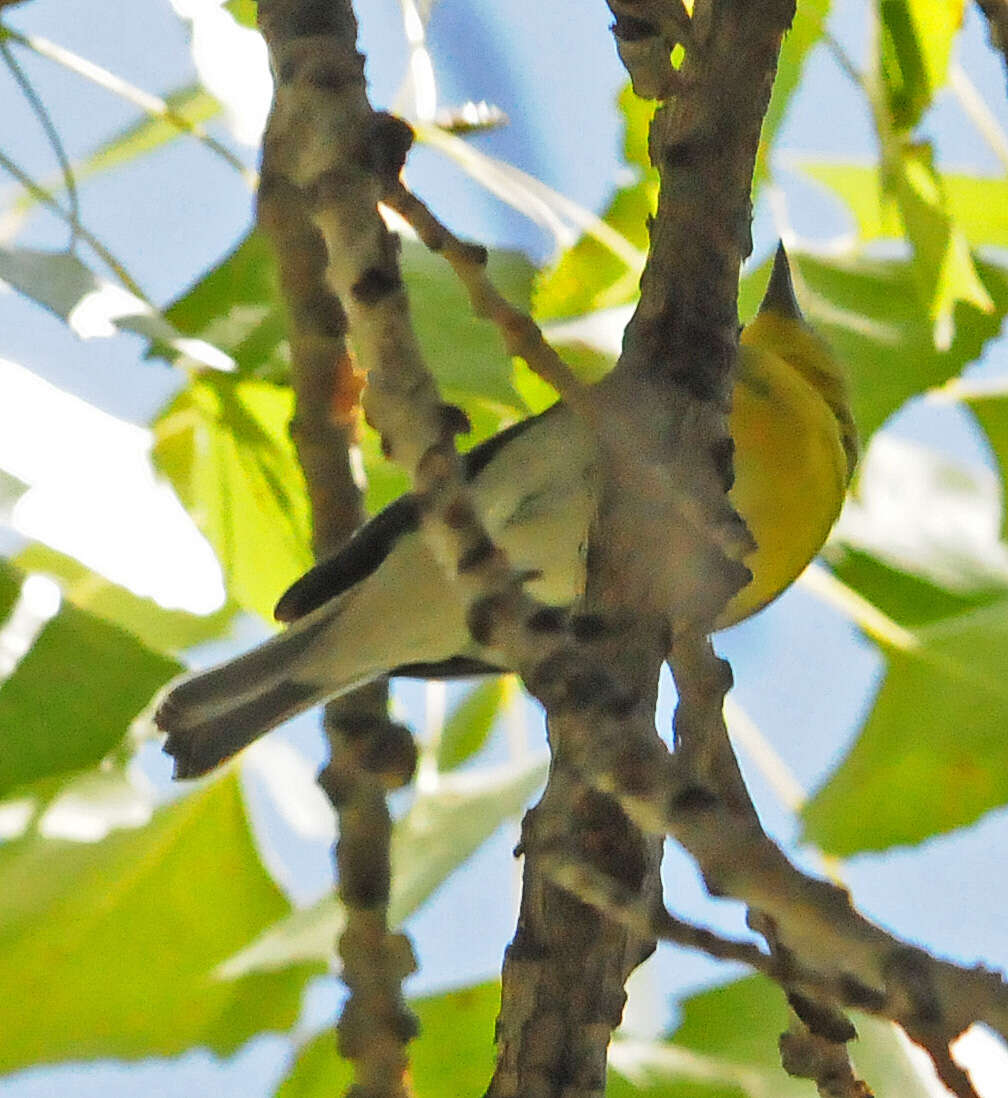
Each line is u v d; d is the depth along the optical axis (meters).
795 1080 5.98
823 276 6.78
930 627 6.62
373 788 4.86
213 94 6.40
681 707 3.71
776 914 2.51
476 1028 6.04
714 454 3.73
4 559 4.87
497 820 6.29
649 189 6.54
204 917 6.30
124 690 4.71
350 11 3.67
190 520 4.91
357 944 4.71
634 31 3.89
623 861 3.59
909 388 6.49
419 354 3.27
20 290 4.73
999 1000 2.37
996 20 4.09
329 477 5.33
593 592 3.66
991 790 6.24
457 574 3.07
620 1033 6.12
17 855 6.25
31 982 6.12
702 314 3.85
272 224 5.05
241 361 5.57
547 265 6.25
